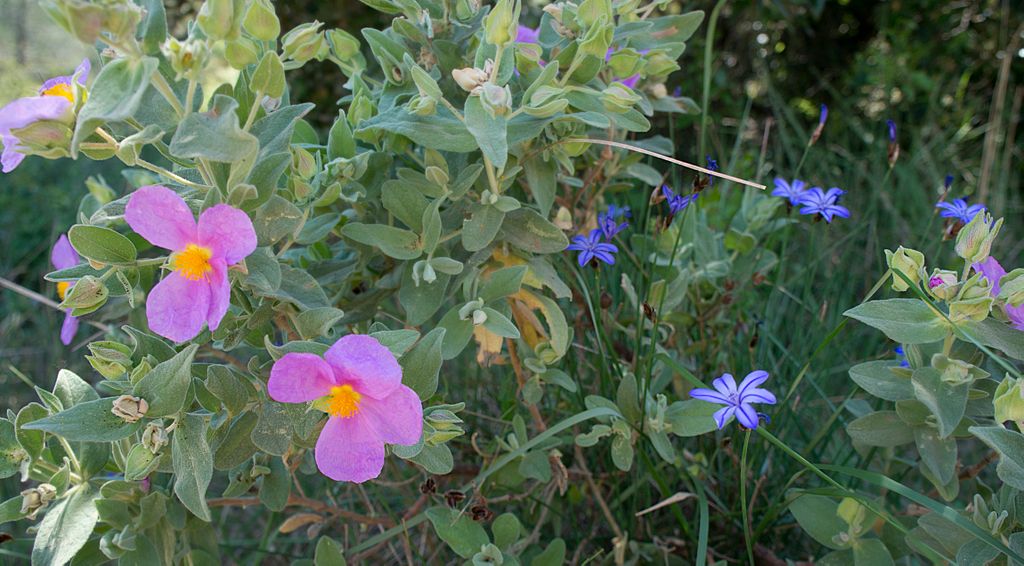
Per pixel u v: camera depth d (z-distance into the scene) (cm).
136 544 35
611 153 46
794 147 100
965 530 33
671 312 49
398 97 38
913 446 50
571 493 47
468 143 35
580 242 43
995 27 116
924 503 32
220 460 34
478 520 38
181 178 33
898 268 35
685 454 46
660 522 48
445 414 32
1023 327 33
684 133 105
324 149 45
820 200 46
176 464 31
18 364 73
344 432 31
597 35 35
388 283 41
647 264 51
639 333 43
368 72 102
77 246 32
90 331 73
